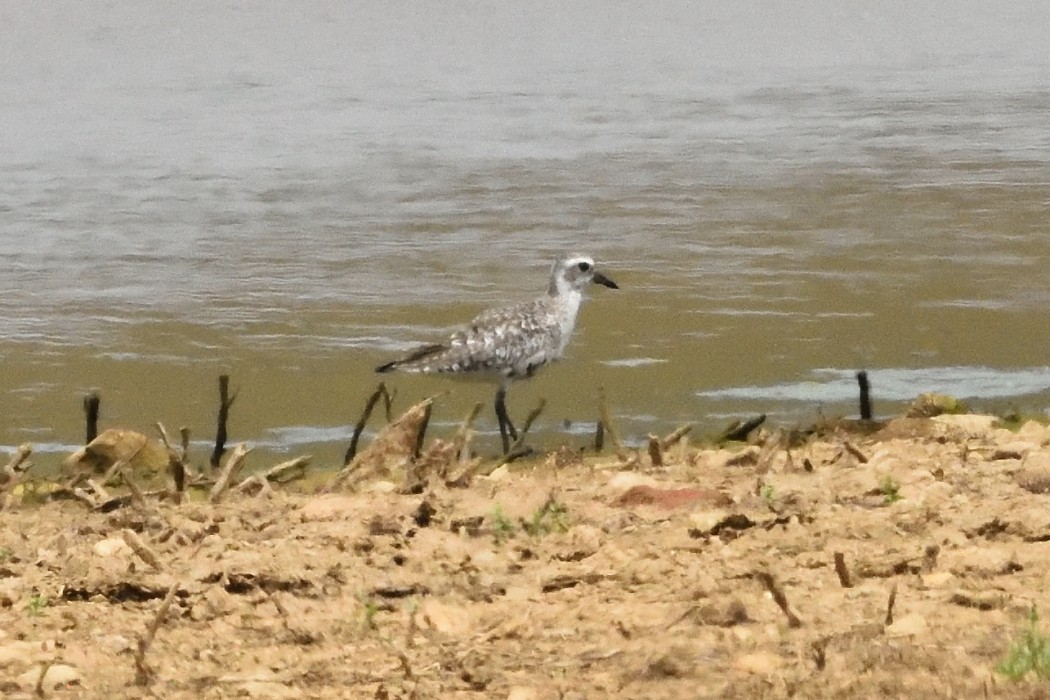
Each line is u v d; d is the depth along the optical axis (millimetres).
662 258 21625
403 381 16766
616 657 7652
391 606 8641
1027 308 19109
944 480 11023
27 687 7457
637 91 36844
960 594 8273
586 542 9672
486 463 14070
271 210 24891
